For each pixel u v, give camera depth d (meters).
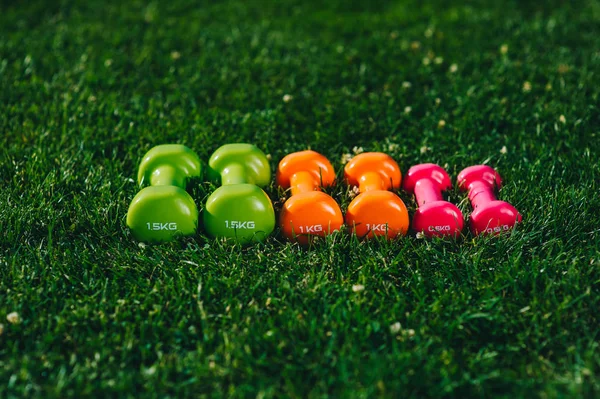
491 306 1.29
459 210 1.40
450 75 1.83
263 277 1.34
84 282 1.33
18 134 1.63
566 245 1.37
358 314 1.28
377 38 1.99
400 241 1.40
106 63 1.87
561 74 1.80
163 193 1.38
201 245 1.40
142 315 1.29
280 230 1.41
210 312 1.30
